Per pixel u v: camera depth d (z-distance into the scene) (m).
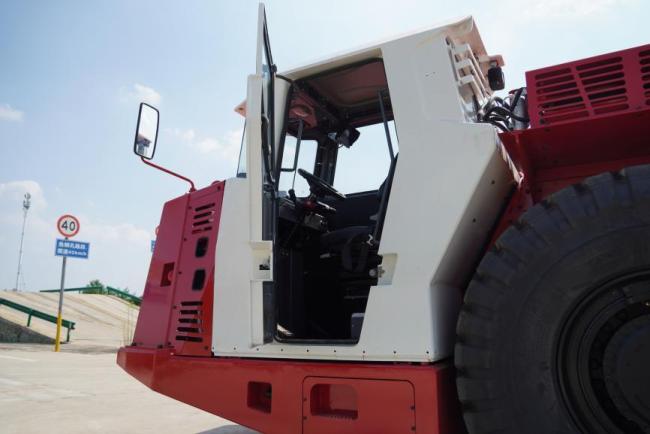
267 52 3.07
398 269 2.49
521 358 2.15
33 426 4.37
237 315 2.94
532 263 2.19
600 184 2.15
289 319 3.46
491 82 3.31
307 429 2.58
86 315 19.00
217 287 3.06
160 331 3.37
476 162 2.41
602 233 2.08
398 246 2.51
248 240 2.96
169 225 3.60
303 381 2.63
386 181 2.87
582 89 2.44
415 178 2.54
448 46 2.71
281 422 2.66
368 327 2.51
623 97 2.35
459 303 2.76
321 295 3.74
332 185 4.12
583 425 2.05
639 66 2.36
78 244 12.16
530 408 2.10
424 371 2.34
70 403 5.48
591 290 2.09
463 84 2.72
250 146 2.98
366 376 2.46
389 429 2.36
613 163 2.72
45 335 13.75
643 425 1.98
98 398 5.83
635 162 2.68
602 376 2.10
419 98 2.65
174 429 4.41
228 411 2.85
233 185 3.12
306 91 3.46
